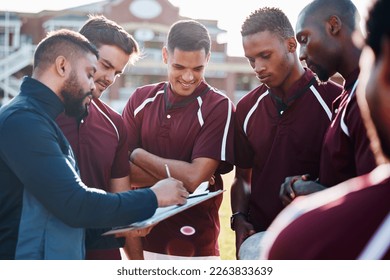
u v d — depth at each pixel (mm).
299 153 2920
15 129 2033
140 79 30203
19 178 2049
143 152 3176
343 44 2551
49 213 2098
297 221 918
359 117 2225
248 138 3088
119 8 31047
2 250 2107
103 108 2930
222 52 31203
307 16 2615
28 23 30625
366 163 2146
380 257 844
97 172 2818
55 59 2219
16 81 28859
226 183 8391
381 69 881
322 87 2941
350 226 869
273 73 2861
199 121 3141
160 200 2297
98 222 2104
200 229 3215
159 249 3229
